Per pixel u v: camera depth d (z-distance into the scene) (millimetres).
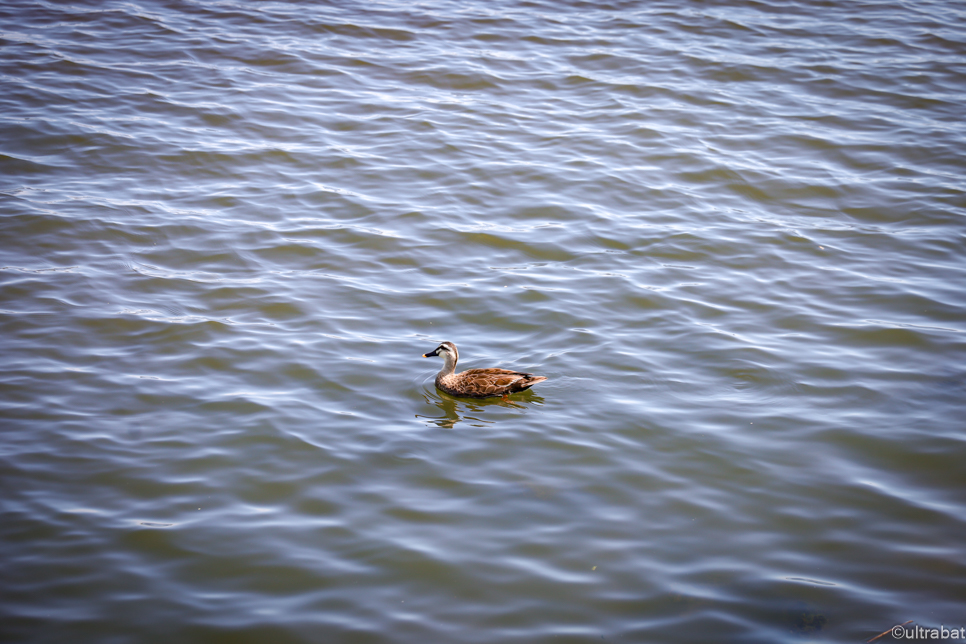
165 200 18812
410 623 8938
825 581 9578
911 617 9016
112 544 9859
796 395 13203
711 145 22203
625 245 17953
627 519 10578
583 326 15062
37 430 11766
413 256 17281
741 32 29109
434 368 13930
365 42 27797
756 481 11297
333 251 17312
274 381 13289
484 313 15461
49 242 16812
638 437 12203
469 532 10297
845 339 14750
